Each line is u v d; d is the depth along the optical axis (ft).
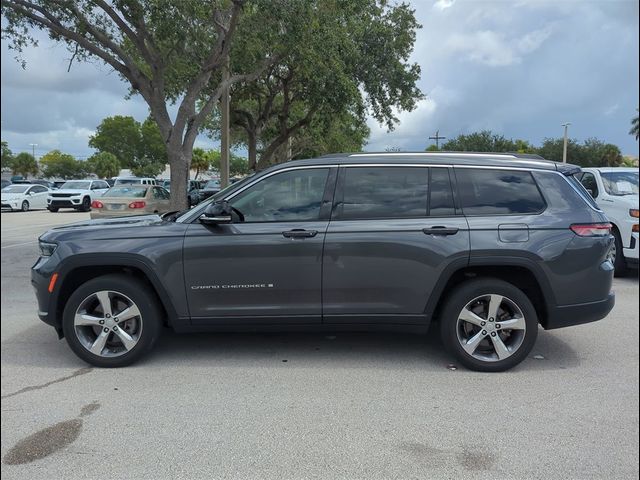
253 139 73.00
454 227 14.58
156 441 11.14
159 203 56.08
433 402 12.95
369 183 15.16
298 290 14.83
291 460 10.42
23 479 9.85
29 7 35.76
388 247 14.58
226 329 15.16
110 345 15.46
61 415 12.30
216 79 50.57
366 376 14.62
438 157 15.51
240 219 15.03
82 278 15.66
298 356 16.25
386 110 62.75
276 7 35.04
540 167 15.38
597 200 30.45
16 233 54.49
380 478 9.84
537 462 10.36
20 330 19.21
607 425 11.80
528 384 14.07
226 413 12.37
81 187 96.89
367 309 14.88
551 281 14.53
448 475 9.93
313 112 66.59
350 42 49.78
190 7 33.12
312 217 14.94
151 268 14.71
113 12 36.27
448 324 14.87
